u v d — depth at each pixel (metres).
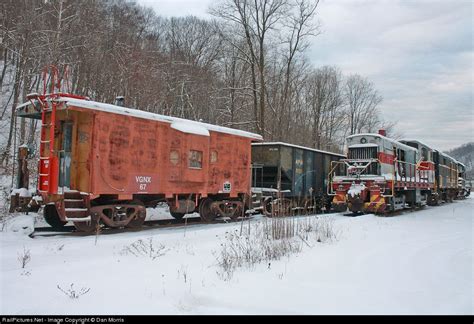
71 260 7.62
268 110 33.75
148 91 28.17
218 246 9.16
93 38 26.09
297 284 6.11
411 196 22.23
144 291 5.78
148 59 30.97
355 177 18.17
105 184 11.32
